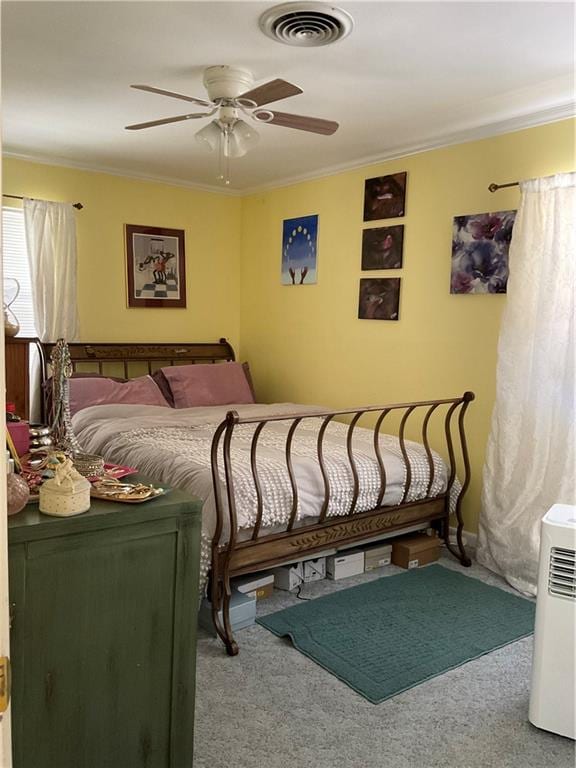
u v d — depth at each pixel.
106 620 1.44
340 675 2.34
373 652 2.51
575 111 3.12
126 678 1.49
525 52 2.66
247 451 3.14
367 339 4.34
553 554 2.01
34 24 2.45
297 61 2.76
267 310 5.21
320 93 3.15
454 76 2.93
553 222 3.11
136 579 1.48
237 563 2.63
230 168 4.63
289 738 1.99
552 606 2.01
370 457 3.21
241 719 2.07
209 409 4.34
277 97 2.55
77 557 1.38
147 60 2.78
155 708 1.56
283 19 2.37
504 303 3.51
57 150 4.24
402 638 2.63
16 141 4.07
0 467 0.65
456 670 2.41
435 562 3.52
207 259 5.28
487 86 3.06
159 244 4.99
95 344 4.65
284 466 2.88
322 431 2.87
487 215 3.54
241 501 2.63
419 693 2.25
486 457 3.40
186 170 4.73
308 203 4.76
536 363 3.17
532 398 3.20
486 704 2.20
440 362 3.87
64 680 1.40
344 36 2.49
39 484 1.51
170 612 1.55
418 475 3.32
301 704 2.17
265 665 2.41
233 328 5.50
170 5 2.29
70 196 4.53
